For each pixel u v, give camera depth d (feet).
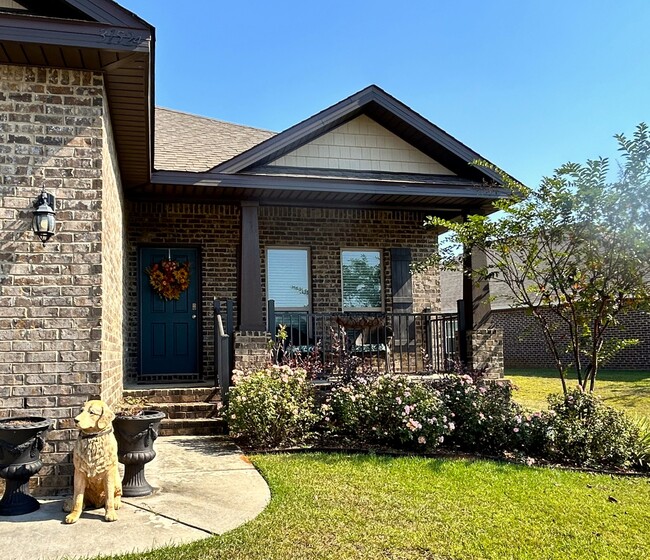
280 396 21.90
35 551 11.64
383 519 14.03
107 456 13.67
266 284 31.73
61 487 15.35
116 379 20.51
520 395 38.99
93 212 16.11
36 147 15.96
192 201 28.04
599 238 22.63
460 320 29.30
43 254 15.74
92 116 16.34
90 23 15.05
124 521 13.42
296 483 16.56
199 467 18.15
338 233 32.86
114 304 19.89
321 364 26.81
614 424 21.86
